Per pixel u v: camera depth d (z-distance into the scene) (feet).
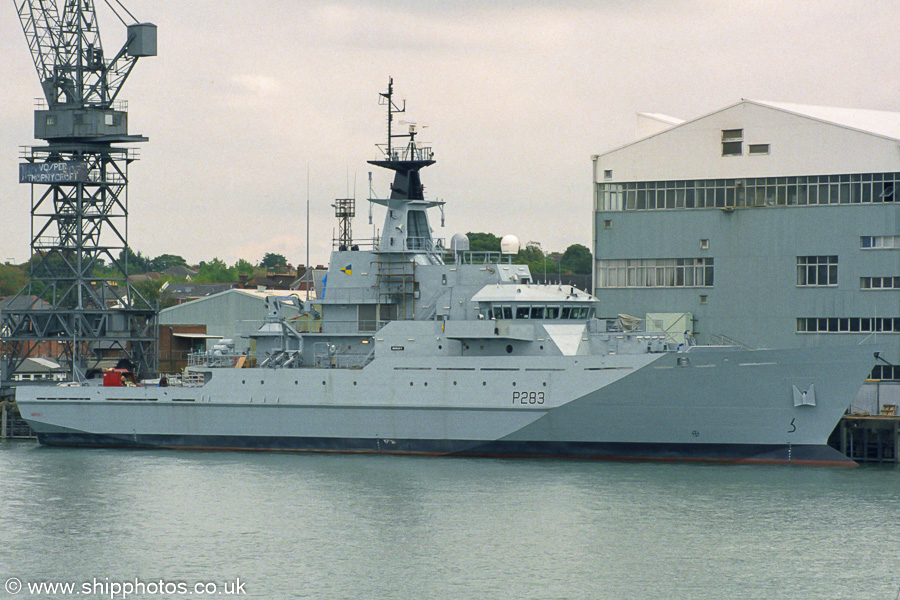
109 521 583.99
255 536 552.41
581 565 503.20
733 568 498.69
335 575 493.77
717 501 606.14
